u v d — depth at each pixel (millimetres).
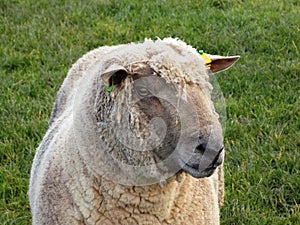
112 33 20688
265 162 13844
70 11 22797
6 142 15156
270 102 16156
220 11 22125
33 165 10102
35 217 8875
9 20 22312
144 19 21531
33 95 17469
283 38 19547
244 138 14773
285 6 22375
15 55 19516
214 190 9383
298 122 15164
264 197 12906
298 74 17453
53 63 19016
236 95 16703
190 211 8406
